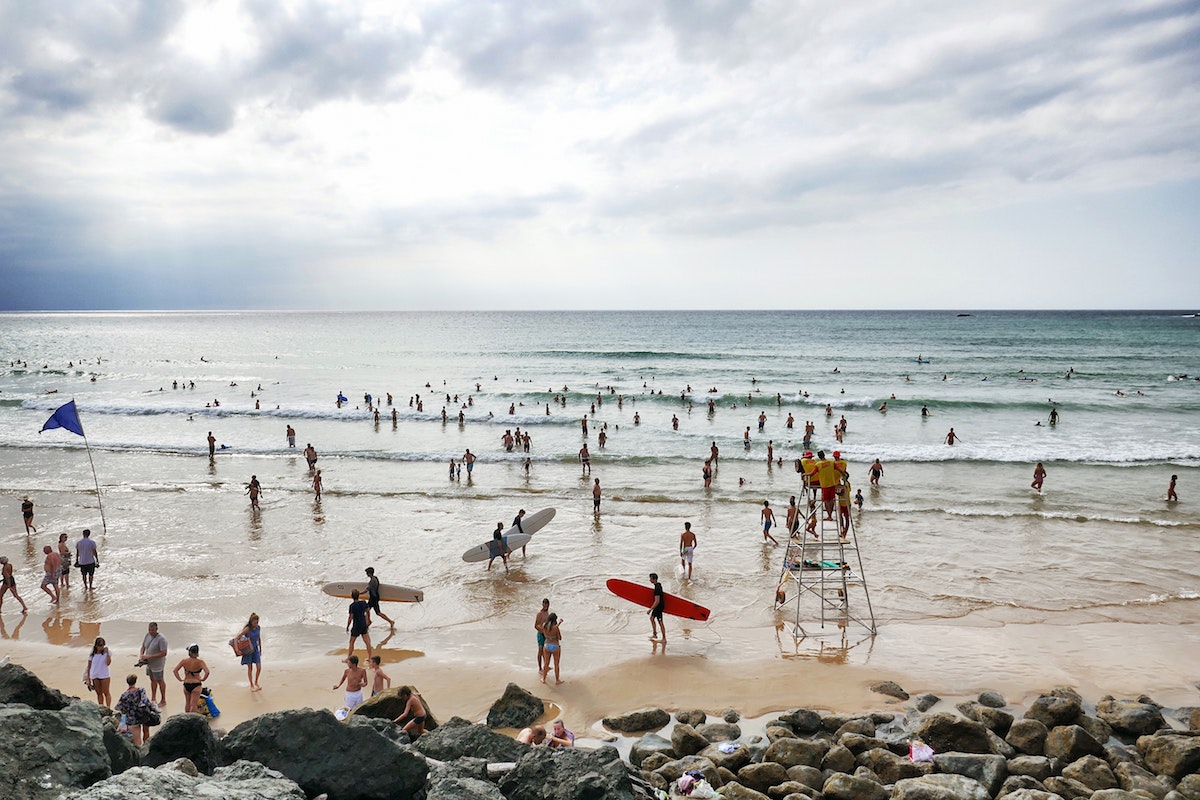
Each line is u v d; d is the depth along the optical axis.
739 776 11.07
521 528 22.98
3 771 6.93
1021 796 10.00
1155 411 50.12
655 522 26.62
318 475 29.94
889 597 19.00
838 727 12.66
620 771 9.01
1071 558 22.05
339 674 14.77
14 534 24.89
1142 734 12.02
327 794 8.59
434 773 9.23
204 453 39.84
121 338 173.62
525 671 14.97
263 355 111.75
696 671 14.89
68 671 14.83
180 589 19.72
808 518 18.16
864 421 47.81
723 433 43.97
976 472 34.31
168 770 6.95
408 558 22.48
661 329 184.62
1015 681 14.38
